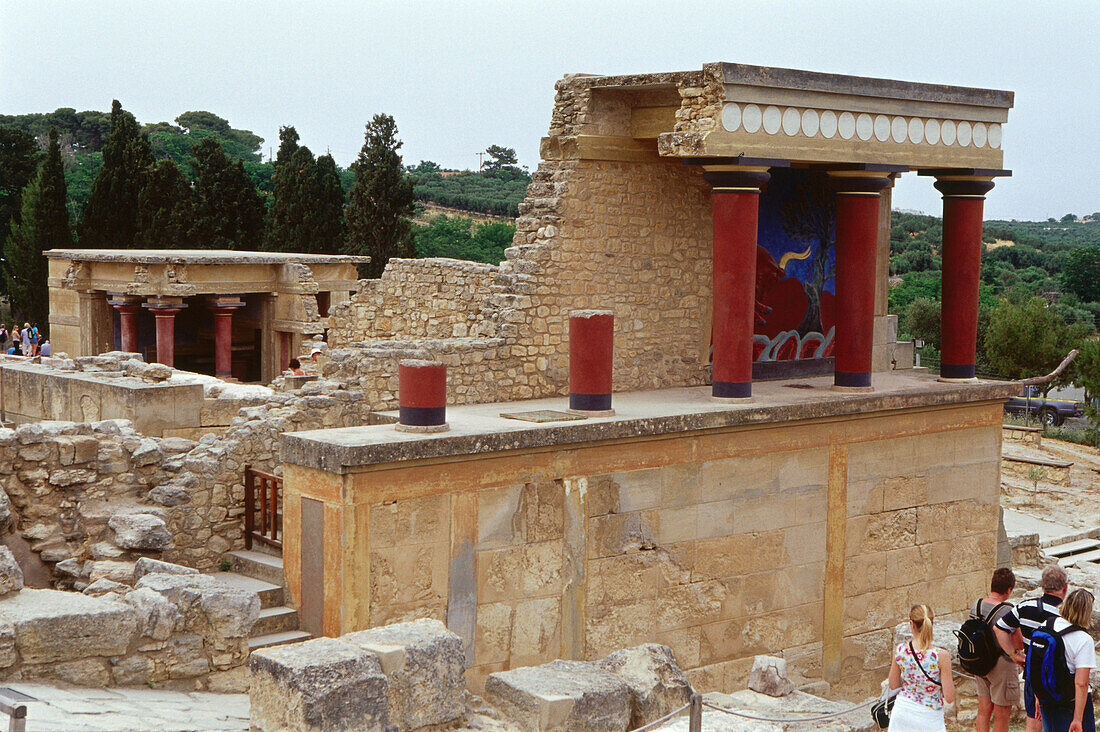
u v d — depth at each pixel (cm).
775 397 1788
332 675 912
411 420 1413
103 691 1034
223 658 1150
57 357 2089
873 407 1825
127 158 5553
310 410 1560
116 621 1051
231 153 12650
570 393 1580
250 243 5797
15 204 6656
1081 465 3434
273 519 1460
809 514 1786
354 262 3822
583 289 1777
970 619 1175
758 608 1739
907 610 1942
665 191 1858
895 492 1905
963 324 2011
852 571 1856
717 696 1247
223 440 1525
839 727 1180
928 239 11281
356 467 1314
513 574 1473
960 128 1953
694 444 1634
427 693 992
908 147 1869
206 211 5603
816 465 1786
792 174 2002
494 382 1702
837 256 1866
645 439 1576
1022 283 9262
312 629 1365
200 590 1152
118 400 1769
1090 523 2898
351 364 1625
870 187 1822
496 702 1066
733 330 1695
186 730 942
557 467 1497
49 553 1360
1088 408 4078
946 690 1008
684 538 1641
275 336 3688
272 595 1389
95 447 1425
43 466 1384
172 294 3428
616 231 1805
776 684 1289
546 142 1772
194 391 1792
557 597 1517
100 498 1429
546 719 1015
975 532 2045
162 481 1486
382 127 5244
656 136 1769
